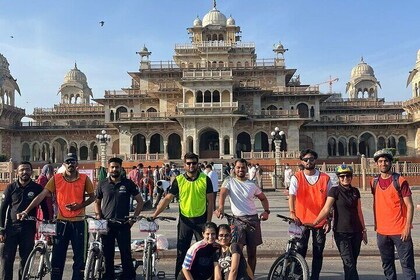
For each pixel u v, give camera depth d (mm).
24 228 10023
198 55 76188
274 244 15031
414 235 16969
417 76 72500
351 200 9711
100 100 74000
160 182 26688
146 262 9797
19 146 75562
